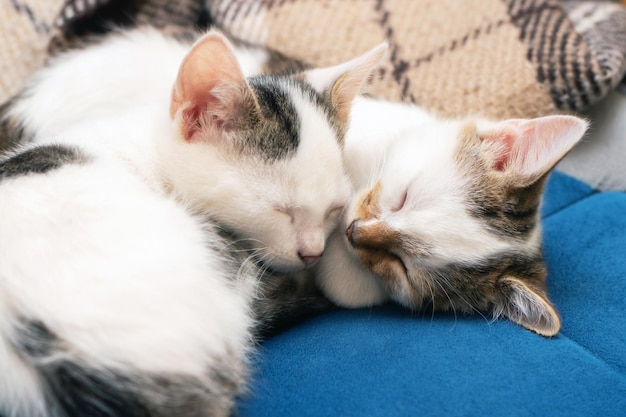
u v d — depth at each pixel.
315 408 0.28
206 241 0.30
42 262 0.26
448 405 0.28
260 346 0.31
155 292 0.26
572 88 0.44
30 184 0.28
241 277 0.31
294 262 0.33
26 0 0.42
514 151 0.34
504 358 0.30
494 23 0.46
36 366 0.25
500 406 0.28
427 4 0.46
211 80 0.31
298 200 0.32
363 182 0.37
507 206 0.34
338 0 0.46
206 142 0.32
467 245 0.33
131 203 0.28
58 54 0.41
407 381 0.29
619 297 0.34
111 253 0.26
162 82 0.40
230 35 0.44
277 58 0.42
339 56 0.45
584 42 0.45
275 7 0.45
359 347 0.31
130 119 0.34
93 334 0.25
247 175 0.32
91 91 0.40
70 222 0.27
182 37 0.43
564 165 0.49
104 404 0.25
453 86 0.45
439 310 0.34
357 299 0.35
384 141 0.38
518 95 0.45
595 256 0.38
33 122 0.40
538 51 0.45
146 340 0.25
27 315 0.25
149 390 0.25
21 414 0.26
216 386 0.27
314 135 0.33
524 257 0.34
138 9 0.44
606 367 0.30
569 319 0.33
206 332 0.27
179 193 0.32
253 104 0.31
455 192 0.34
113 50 0.41
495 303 0.33
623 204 0.42
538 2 0.46
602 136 0.48
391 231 0.33
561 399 0.28
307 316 0.34
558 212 0.43
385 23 0.45
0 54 0.41
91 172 0.29
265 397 0.29
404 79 0.45
